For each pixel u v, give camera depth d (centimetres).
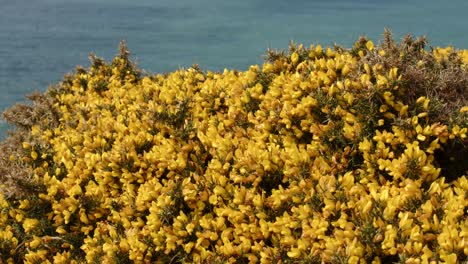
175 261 431
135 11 7019
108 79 830
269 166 432
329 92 454
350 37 4228
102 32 5306
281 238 392
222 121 538
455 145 433
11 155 632
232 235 419
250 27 5181
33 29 5641
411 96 447
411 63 483
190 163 490
